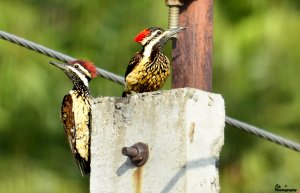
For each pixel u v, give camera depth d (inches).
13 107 750.5
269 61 748.6
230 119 500.7
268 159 773.3
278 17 749.3
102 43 765.9
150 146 404.2
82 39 769.6
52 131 773.9
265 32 743.1
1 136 776.3
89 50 767.1
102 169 416.8
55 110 758.5
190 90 400.8
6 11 754.2
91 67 479.5
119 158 412.8
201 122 402.3
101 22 770.8
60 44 768.3
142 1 747.4
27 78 743.1
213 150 405.4
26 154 778.8
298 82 758.5
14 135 773.3
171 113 401.4
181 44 449.1
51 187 773.9
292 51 748.0
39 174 776.3
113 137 414.9
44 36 761.0
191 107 400.2
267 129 770.2
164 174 400.2
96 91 754.2
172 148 399.5
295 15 755.4
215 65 746.2
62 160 788.0
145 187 403.9
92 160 419.5
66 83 757.3
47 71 751.1
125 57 757.9
